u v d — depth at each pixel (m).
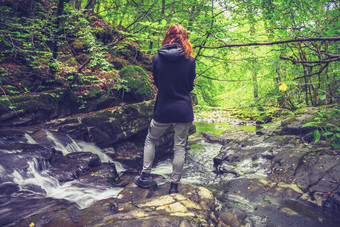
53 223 1.99
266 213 2.81
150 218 1.89
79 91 5.52
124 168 4.68
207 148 6.92
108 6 9.02
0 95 4.57
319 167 3.68
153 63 2.34
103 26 7.18
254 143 5.38
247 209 2.93
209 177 4.60
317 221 2.62
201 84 7.45
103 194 3.11
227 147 5.62
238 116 14.01
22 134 3.89
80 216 2.09
